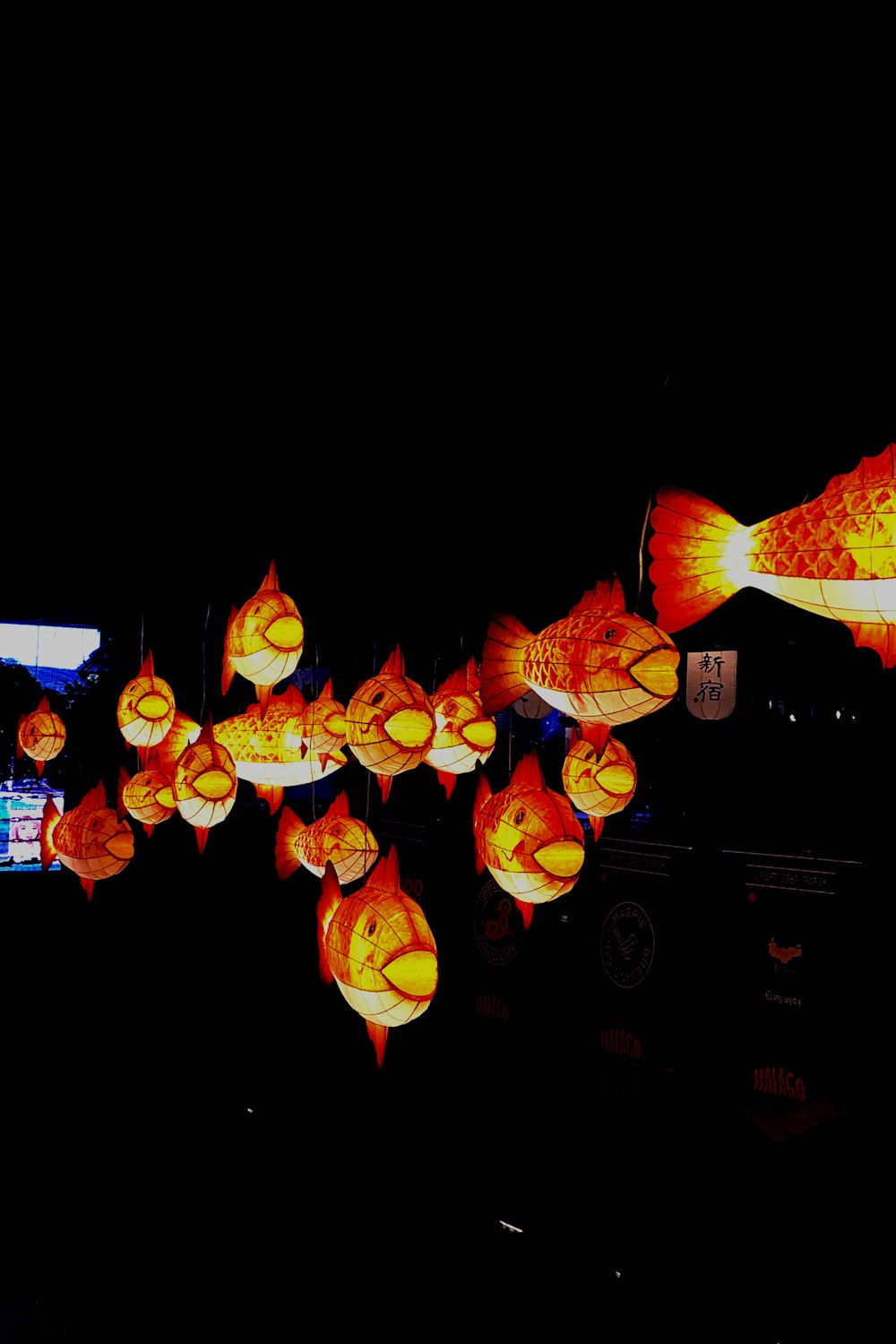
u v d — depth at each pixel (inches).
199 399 144.2
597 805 101.1
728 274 91.6
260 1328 140.3
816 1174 122.6
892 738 119.0
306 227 102.4
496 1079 172.6
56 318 123.6
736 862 135.3
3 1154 191.8
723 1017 135.2
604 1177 149.6
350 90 81.9
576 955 159.3
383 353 125.2
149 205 99.9
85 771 231.8
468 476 133.6
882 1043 117.4
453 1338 137.1
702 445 107.7
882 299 85.4
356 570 157.2
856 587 64.3
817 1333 118.2
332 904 97.3
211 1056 237.9
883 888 118.8
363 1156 190.9
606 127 81.5
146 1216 173.0
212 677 212.7
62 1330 137.7
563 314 106.7
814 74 72.0
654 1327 132.4
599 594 83.9
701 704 134.3
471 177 91.5
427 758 112.4
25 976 237.8
